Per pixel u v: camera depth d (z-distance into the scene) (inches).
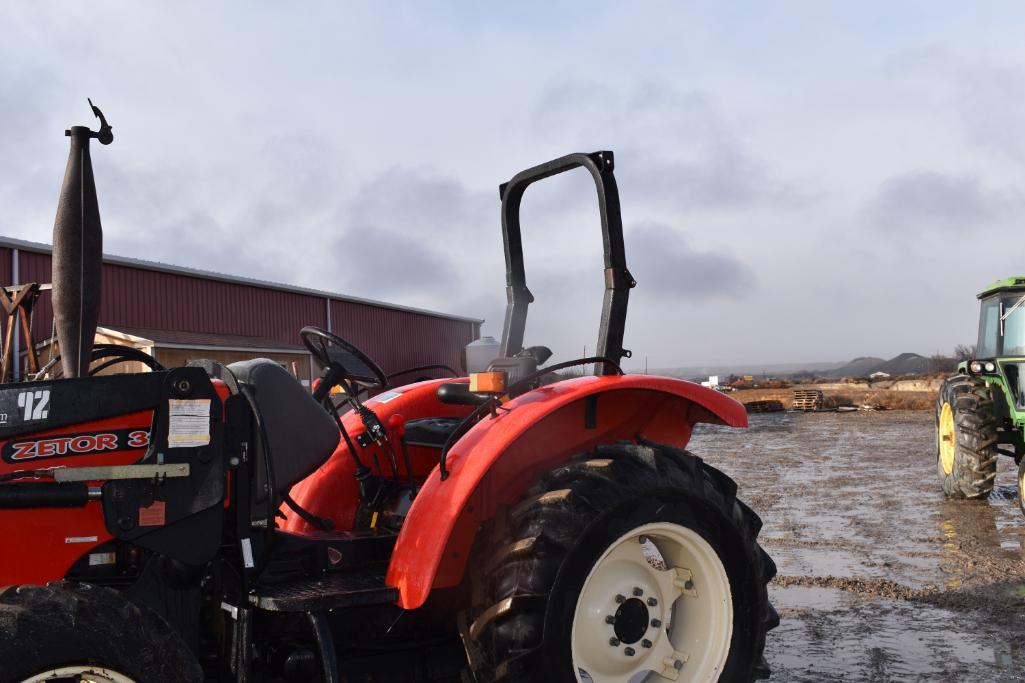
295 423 115.0
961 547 241.9
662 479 115.4
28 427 95.0
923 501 327.6
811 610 183.5
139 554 104.2
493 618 106.4
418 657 120.7
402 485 136.9
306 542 117.8
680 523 116.1
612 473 113.7
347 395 140.7
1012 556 230.2
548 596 105.8
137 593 100.8
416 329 1258.6
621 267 124.2
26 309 404.2
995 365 320.2
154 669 90.8
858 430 716.7
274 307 984.9
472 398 127.9
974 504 317.7
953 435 327.0
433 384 152.7
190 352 763.4
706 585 119.7
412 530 110.3
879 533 265.3
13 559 93.3
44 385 96.6
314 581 111.8
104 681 89.5
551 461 122.8
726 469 449.1
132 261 805.9
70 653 86.5
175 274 857.5
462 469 110.9
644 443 124.5
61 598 88.5
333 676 97.6
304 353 916.0
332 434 119.6
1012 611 179.3
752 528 123.8
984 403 319.0
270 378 114.3
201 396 101.3
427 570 105.8
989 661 149.7
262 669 111.3
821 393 1104.8
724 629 118.6
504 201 143.1
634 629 116.2
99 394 98.1
